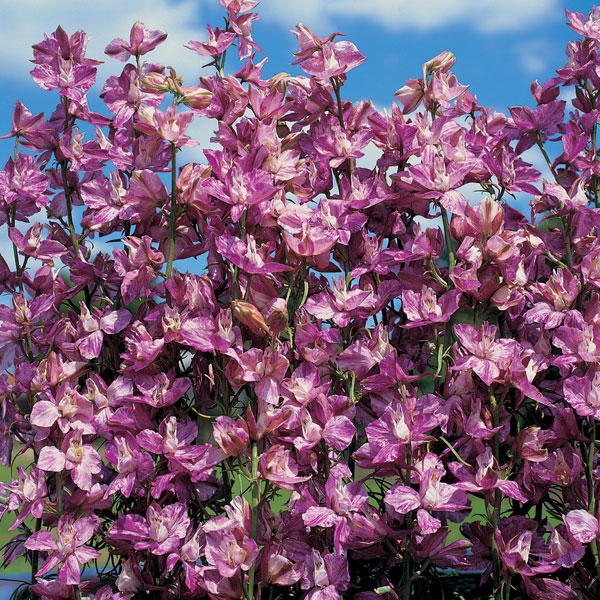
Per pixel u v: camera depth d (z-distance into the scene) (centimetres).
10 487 136
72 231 142
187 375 139
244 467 134
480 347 134
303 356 135
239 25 143
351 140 139
